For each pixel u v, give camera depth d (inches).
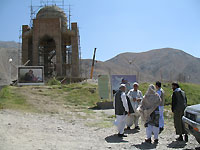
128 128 360.8
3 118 389.7
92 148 231.9
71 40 1577.3
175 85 291.6
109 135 309.3
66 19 1641.2
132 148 236.4
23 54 1583.4
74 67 1550.2
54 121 419.8
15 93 799.7
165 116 458.0
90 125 389.7
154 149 235.3
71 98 792.3
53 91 877.8
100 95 687.1
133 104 355.3
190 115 238.5
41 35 1483.8
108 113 559.2
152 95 260.4
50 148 221.3
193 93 831.1
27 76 1072.8
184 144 259.0
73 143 251.9
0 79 1624.0
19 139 247.9
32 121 397.1
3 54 2605.8
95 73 2694.4
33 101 705.0
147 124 262.4
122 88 304.0
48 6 1628.9
